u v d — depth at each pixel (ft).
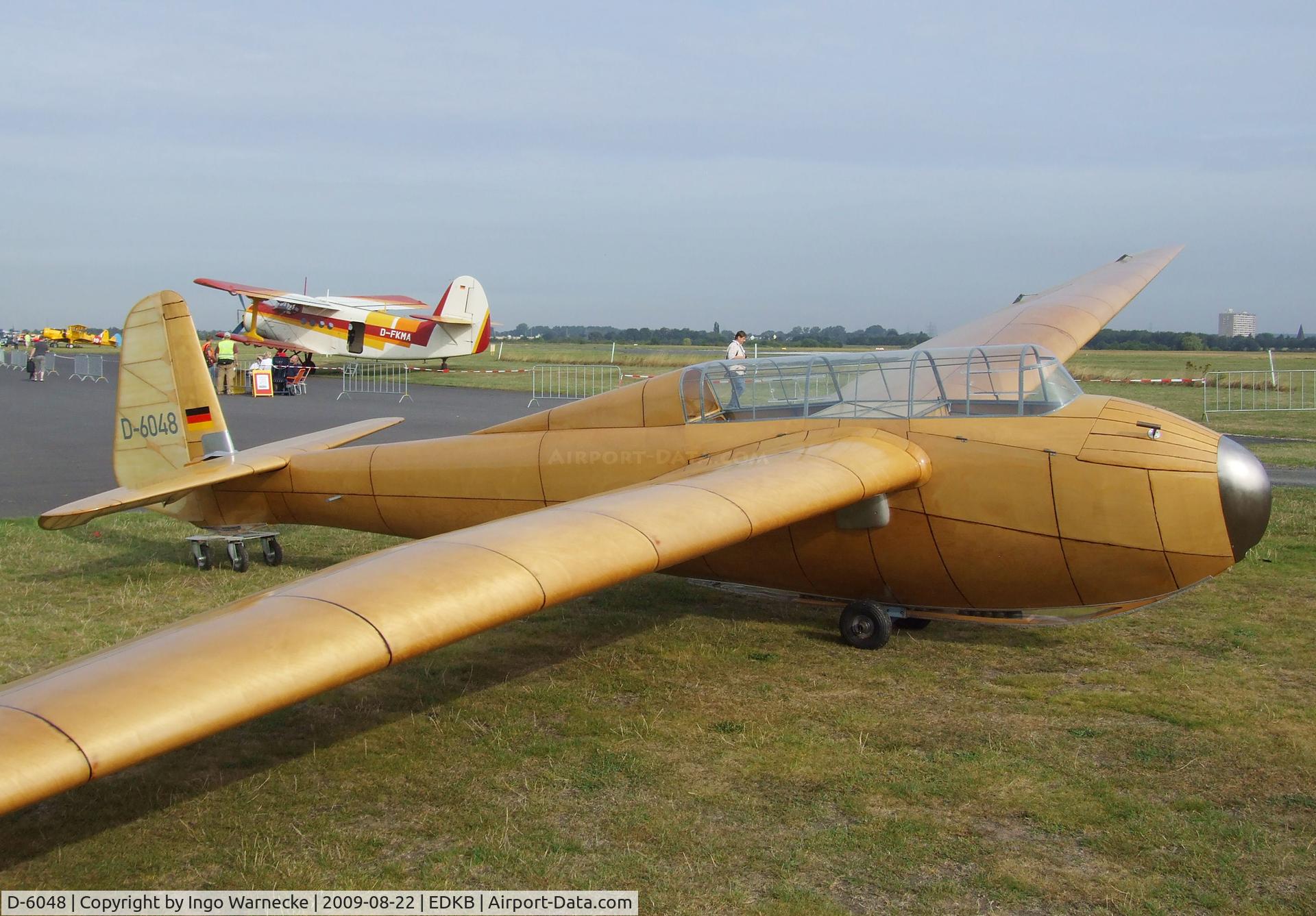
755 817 16.43
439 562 14.46
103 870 14.97
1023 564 23.31
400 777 18.13
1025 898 13.97
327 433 36.50
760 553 25.84
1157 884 14.30
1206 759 18.54
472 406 92.07
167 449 33.04
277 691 11.60
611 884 14.35
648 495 19.49
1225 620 27.53
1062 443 22.72
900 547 24.20
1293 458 59.06
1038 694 22.11
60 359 178.40
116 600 29.55
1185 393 108.06
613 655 25.03
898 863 14.94
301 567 34.37
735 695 22.18
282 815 16.72
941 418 24.18
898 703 21.68
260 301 137.49
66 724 10.37
